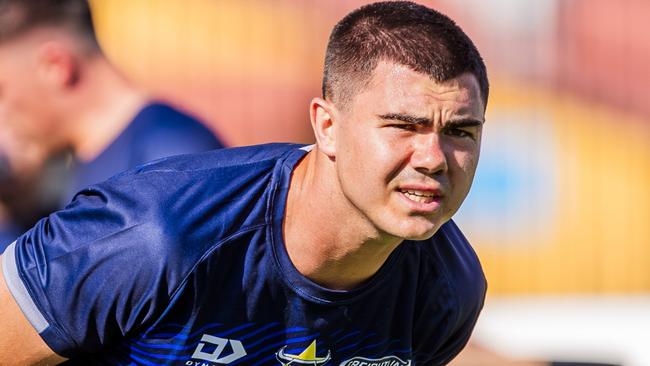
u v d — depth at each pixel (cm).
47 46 1875
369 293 1159
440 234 1249
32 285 1072
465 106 1002
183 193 1086
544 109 3247
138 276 1052
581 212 3266
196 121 1747
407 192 1017
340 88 1050
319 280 1125
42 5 1862
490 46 3225
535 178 3253
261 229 1096
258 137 3164
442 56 1002
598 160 3262
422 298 1230
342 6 3170
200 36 3152
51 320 1075
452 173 1016
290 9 3169
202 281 1074
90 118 1850
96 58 1886
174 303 1074
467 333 1338
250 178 1112
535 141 3250
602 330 3219
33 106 1880
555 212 3262
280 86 3167
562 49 3234
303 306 1137
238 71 3158
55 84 1842
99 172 1797
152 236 1050
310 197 1084
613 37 3244
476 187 3253
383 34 1036
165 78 3142
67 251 1070
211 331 1120
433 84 995
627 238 3269
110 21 3134
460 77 1003
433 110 993
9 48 1861
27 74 1836
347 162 1036
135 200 1078
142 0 3139
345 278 1128
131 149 1738
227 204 1089
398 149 1005
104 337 1094
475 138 1028
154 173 1112
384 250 1102
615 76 3250
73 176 1869
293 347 1167
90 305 1064
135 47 3139
